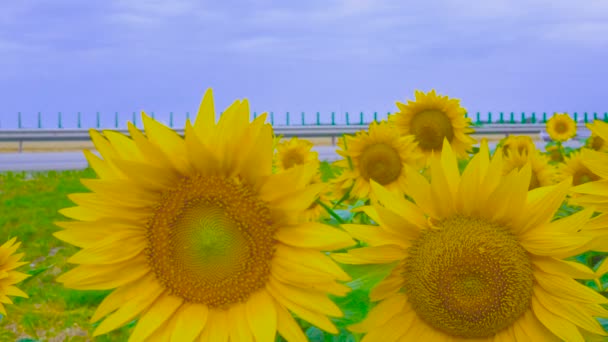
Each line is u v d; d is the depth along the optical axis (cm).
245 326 87
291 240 86
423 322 89
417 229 87
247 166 88
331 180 210
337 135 1355
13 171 988
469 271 85
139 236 92
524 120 1786
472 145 226
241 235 88
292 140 279
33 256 356
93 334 88
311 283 83
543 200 85
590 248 86
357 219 155
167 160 89
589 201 93
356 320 96
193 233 90
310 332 104
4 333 221
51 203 539
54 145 1470
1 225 442
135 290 92
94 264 90
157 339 90
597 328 82
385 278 87
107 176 91
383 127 206
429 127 222
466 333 87
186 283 90
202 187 89
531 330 87
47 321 234
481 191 87
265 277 88
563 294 84
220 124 88
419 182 87
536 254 85
